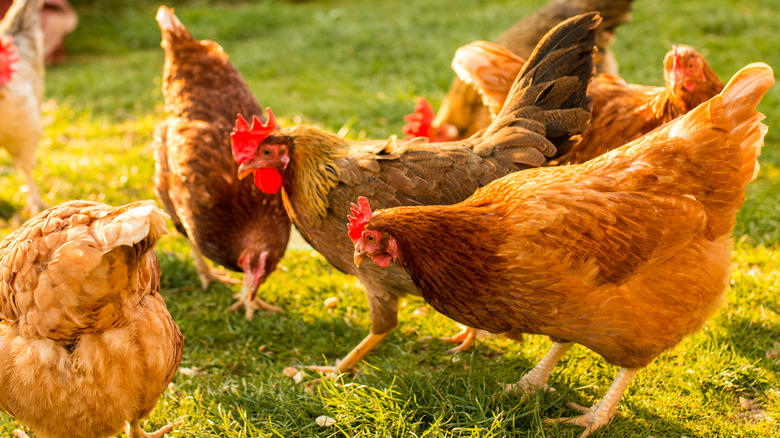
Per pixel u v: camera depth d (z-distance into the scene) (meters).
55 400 2.64
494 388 3.62
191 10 12.71
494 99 4.68
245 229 4.32
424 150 3.54
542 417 3.44
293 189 3.75
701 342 3.95
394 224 2.97
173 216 4.85
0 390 2.68
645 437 3.30
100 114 8.38
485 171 3.49
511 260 2.88
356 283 4.96
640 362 3.14
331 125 7.53
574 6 5.81
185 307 4.78
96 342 2.62
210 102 4.75
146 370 2.78
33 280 2.49
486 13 11.40
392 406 3.41
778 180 6.03
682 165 3.03
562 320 2.97
